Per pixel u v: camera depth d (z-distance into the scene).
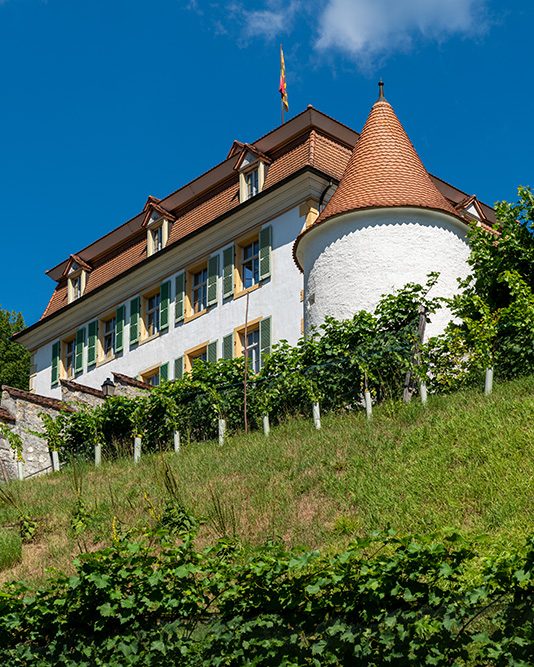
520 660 7.32
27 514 13.66
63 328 33.41
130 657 8.77
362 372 15.48
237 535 11.05
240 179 27.70
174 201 30.38
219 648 8.55
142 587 9.15
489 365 14.02
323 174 24.83
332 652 8.10
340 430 14.05
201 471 14.16
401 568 8.18
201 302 28.20
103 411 18.72
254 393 16.73
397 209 19.16
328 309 19.12
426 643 7.76
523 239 16.25
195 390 17.58
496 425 11.91
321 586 8.39
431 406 13.77
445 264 19.11
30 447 20.95
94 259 33.72
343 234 19.33
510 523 9.71
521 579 7.54
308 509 11.63
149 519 12.58
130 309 30.38
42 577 11.42
